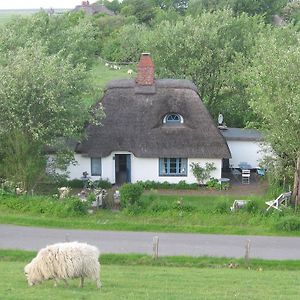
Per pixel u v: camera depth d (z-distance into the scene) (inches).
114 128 2139.5
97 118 2071.9
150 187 2124.8
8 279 1083.9
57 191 1966.0
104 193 1887.3
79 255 972.6
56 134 1840.6
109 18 6407.5
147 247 1429.6
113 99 2190.0
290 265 1339.8
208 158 2110.0
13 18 2837.1
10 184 1800.0
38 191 1948.8
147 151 2107.5
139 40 3715.6
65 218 1637.6
